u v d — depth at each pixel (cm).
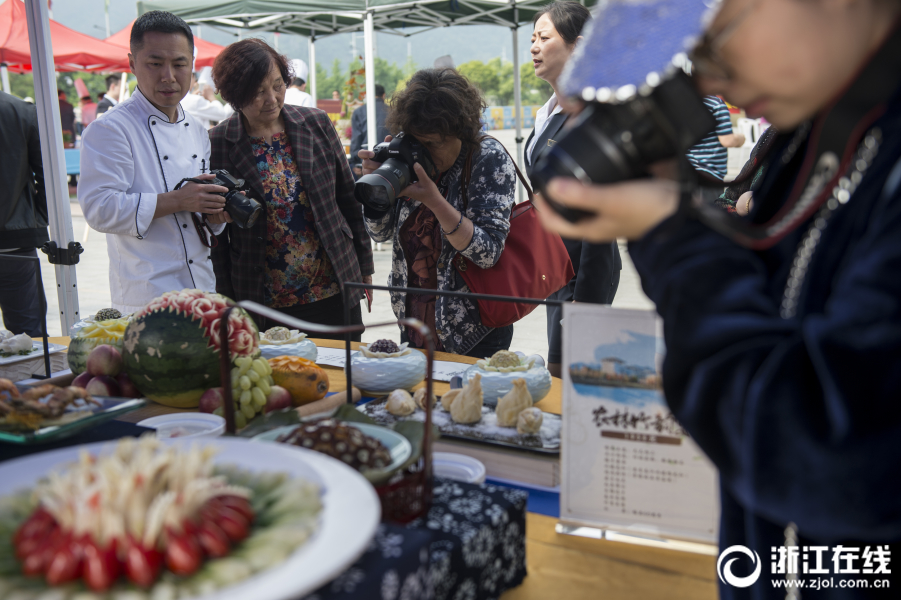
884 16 48
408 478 73
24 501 57
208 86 821
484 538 72
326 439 71
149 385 121
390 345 142
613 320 83
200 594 45
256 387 117
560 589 77
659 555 82
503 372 128
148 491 51
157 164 219
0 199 334
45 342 150
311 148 246
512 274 188
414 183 178
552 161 54
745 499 49
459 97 178
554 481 98
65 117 1417
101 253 855
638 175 55
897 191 45
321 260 253
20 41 757
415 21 673
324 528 51
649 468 83
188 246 221
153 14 215
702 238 53
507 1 629
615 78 49
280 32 720
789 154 63
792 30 47
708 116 51
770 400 45
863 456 42
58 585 47
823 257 50
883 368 41
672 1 49
